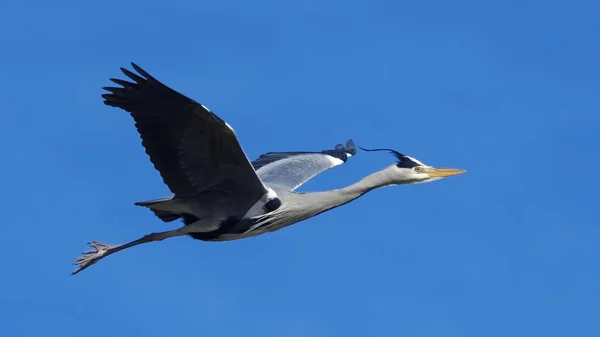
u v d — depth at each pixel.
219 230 15.68
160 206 15.43
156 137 14.52
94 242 16.08
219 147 14.70
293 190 17.27
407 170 16.34
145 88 14.07
